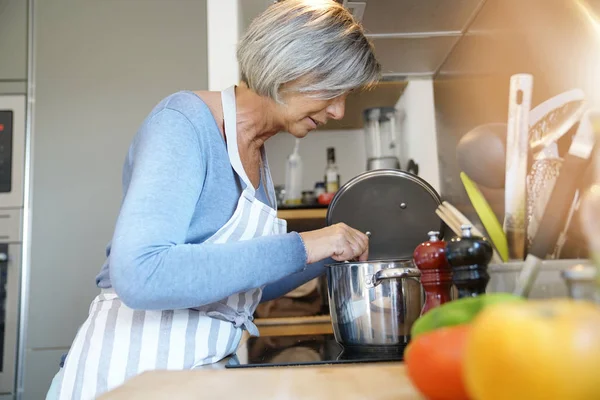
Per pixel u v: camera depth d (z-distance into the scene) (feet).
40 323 5.94
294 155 7.72
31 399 5.82
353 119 7.52
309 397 1.41
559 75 2.16
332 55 2.81
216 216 2.90
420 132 5.25
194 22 6.45
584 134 1.91
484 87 3.14
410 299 2.70
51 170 6.20
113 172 6.21
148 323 2.80
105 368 2.73
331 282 2.91
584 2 1.94
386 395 1.39
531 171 2.35
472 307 1.29
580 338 0.85
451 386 1.09
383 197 4.27
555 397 0.85
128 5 6.47
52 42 6.40
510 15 2.71
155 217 2.31
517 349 0.87
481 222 2.77
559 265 1.76
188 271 2.27
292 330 5.94
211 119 2.88
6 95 6.30
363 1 3.38
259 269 2.43
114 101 6.32
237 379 1.62
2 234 6.06
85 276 6.02
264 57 2.83
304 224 7.01
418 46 4.09
